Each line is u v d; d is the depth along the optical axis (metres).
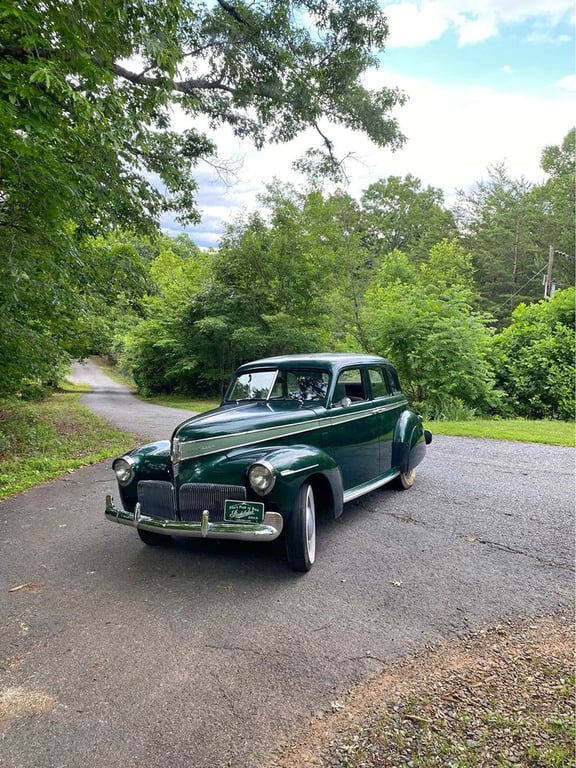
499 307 36.12
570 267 36.34
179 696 2.35
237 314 23.31
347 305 18.66
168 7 5.61
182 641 2.83
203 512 3.45
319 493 4.25
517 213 38.62
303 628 2.94
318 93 13.49
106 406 21.75
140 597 3.40
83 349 15.12
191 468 3.69
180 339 26.56
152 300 26.30
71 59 5.05
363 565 3.86
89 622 3.07
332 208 19.67
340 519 4.96
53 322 10.37
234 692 2.37
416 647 2.71
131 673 2.54
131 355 30.36
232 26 11.28
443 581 3.54
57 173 5.19
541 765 1.84
